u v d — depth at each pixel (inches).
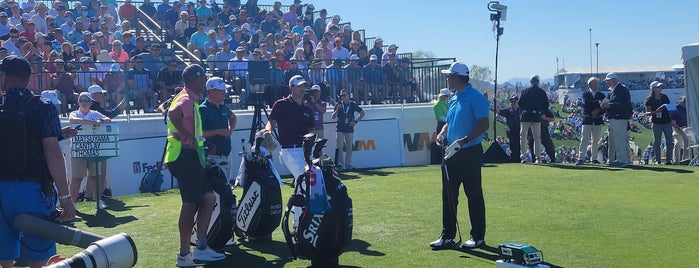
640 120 1780.3
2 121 183.9
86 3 815.1
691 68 600.7
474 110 270.1
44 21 703.1
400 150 635.5
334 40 796.0
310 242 239.5
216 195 269.3
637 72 2566.4
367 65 668.1
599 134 557.3
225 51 661.9
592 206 358.3
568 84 2709.2
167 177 518.3
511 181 454.0
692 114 601.3
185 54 719.7
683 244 273.3
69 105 526.3
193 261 253.9
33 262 193.5
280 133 319.0
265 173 288.4
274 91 593.6
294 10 907.4
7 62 189.8
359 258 259.4
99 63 538.3
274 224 291.0
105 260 184.9
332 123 609.3
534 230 302.7
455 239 289.4
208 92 289.4
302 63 663.1
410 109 652.7
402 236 295.9
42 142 191.5
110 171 502.0
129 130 515.8
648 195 391.9
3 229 187.6
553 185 434.6
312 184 239.6
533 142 606.9
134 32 799.1
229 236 275.1
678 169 504.7
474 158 271.6
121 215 358.6
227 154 296.5
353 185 451.2
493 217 332.2
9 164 184.7
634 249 266.2
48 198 195.5
